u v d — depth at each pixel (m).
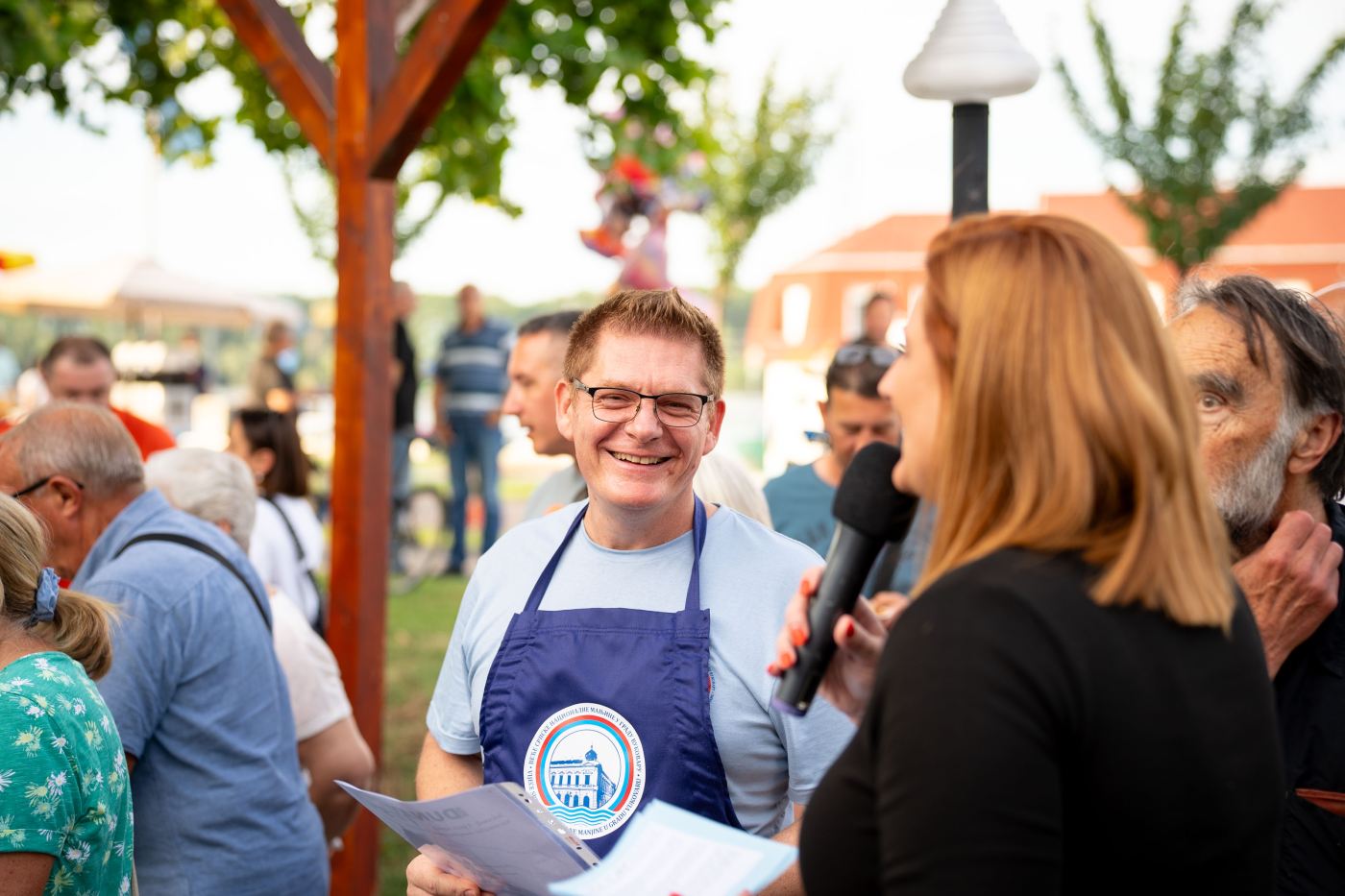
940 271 1.36
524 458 23.81
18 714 1.96
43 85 7.20
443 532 10.74
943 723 1.16
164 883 2.66
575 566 2.17
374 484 3.83
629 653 2.03
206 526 2.91
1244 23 14.62
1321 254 22.16
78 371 5.38
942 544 1.32
